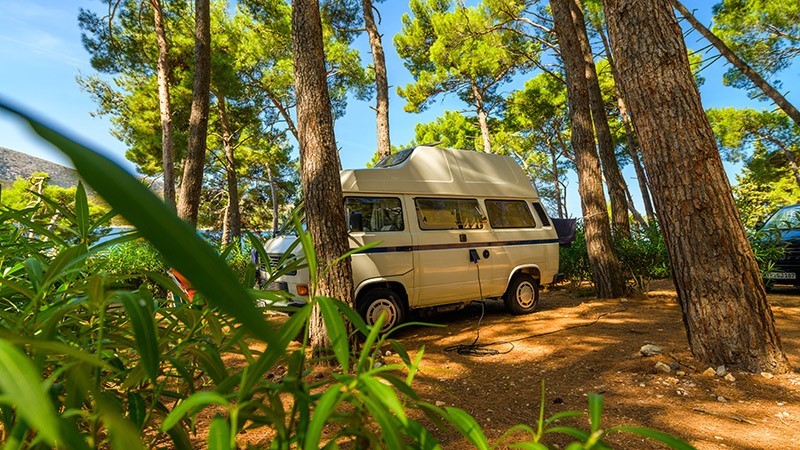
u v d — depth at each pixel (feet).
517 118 80.79
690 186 11.46
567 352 14.24
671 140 11.59
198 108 28.91
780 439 7.98
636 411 9.36
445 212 20.17
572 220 26.73
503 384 11.76
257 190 107.86
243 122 63.52
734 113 74.54
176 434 2.44
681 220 11.68
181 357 3.32
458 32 60.54
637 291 24.93
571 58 26.53
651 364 11.98
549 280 22.99
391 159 21.84
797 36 48.21
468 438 1.96
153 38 46.34
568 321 19.20
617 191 34.91
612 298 24.34
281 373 11.11
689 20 27.48
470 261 20.07
